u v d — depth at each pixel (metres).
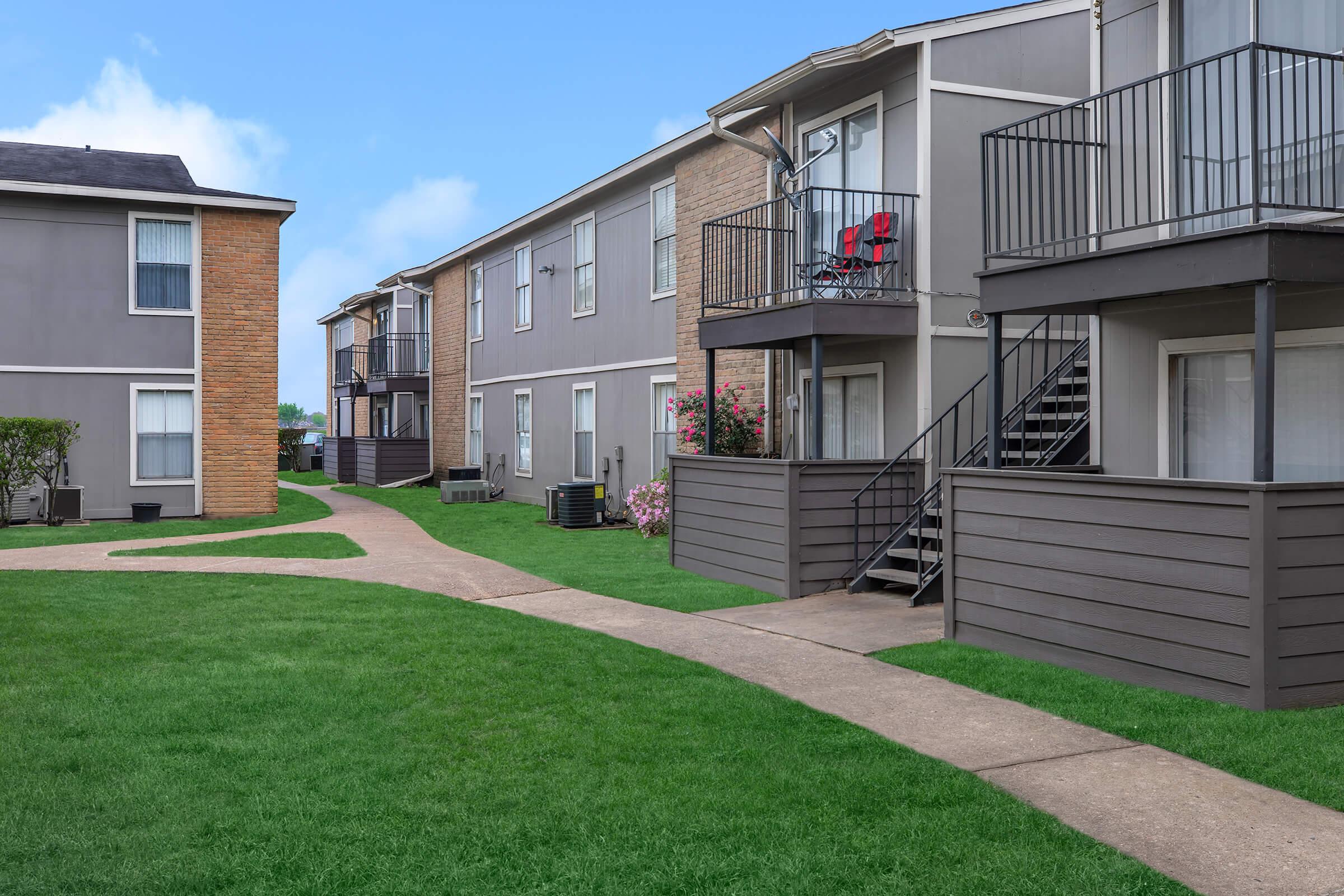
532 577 12.07
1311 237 6.53
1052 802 4.84
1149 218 8.86
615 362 19.67
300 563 13.20
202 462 19.89
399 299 32.47
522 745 5.73
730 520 11.82
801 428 13.76
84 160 20.61
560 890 4.02
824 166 13.23
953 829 4.53
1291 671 6.17
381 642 8.33
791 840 4.44
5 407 18.80
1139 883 3.99
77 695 6.75
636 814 4.73
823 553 10.88
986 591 8.16
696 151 16.52
